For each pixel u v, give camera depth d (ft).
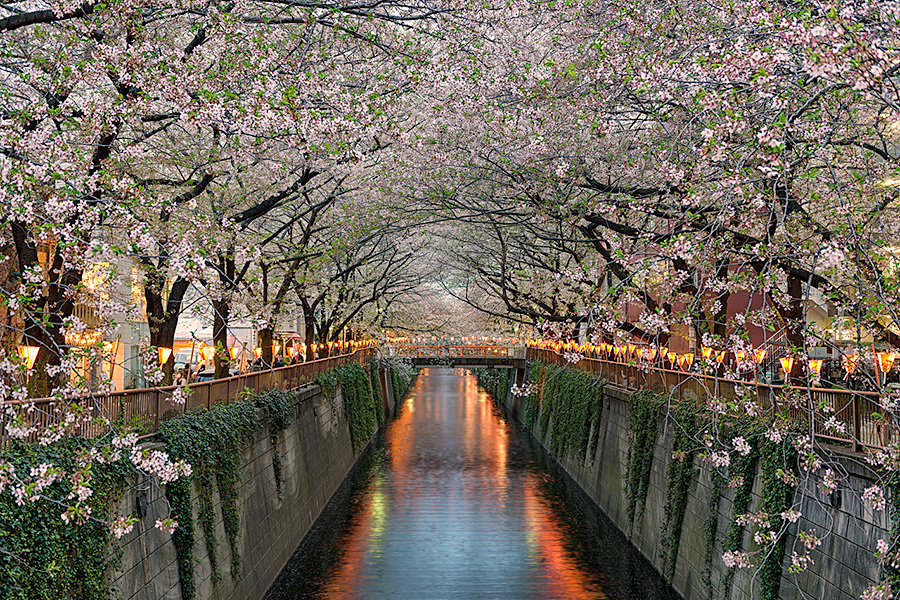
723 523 45.09
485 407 209.46
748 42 22.00
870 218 25.11
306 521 71.92
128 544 32.24
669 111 34.12
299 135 29.45
